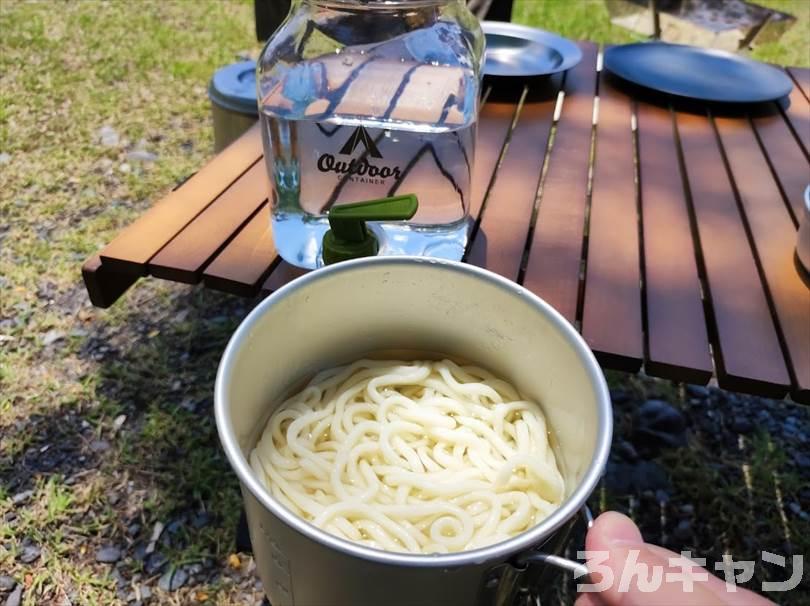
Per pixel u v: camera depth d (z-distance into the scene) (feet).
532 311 1.81
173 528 3.71
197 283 2.65
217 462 4.05
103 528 3.68
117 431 4.20
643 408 4.67
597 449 1.44
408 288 1.97
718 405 4.86
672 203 3.32
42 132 7.14
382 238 2.41
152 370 4.65
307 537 1.24
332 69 2.57
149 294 5.34
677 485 4.25
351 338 2.08
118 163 6.79
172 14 10.12
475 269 1.88
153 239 2.77
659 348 2.44
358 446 1.87
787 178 3.60
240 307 5.27
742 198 3.39
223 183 3.20
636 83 4.40
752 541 3.98
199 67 8.66
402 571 1.21
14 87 7.87
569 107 4.28
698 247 3.04
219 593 3.48
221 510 3.81
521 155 3.64
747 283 2.78
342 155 2.47
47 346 4.78
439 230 2.64
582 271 2.87
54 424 4.21
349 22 2.52
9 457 4.00
